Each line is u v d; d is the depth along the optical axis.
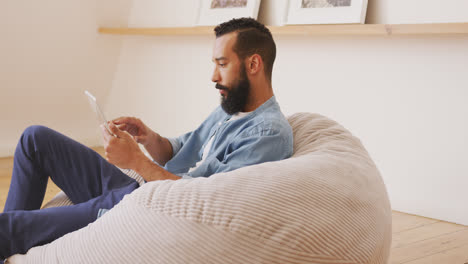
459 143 2.75
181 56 4.19
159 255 1.17
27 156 1.55
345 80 3.18
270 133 1.43
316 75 3.32
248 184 1.21
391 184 3.01
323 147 1.51
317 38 3.30
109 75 4.58
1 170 3.48
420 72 2.87
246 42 1.48
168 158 1.78
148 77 4.43
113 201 1.50
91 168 1.63
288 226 1.13
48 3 3.85
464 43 2.71
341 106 3.21
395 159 2.98
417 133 2.90
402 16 2.89
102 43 4.37
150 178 1.41
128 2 4.42
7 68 3.88
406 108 2.93
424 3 2.81
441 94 2.80
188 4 4.05
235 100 1.51
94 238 1.26
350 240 1.18
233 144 1.46
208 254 1.14
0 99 3.97
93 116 4.61
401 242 2.32
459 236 2.50
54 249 1.30
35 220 1.38
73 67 4.27
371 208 1.29
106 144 1.39
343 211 1.21
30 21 3.82
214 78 1.53
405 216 2.85
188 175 1.43
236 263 1.12
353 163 1.41
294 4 3.25
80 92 4.41
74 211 1.43
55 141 1.57
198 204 1.18
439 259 2.10
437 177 2.83
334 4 3.04
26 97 4.10
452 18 2.71
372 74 3.06
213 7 3.75
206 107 4.03
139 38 4.47
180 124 4.22
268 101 1.54
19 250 1.37
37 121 4.26
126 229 1.23
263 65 1.52
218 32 1.54
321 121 1.68
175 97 4.25
